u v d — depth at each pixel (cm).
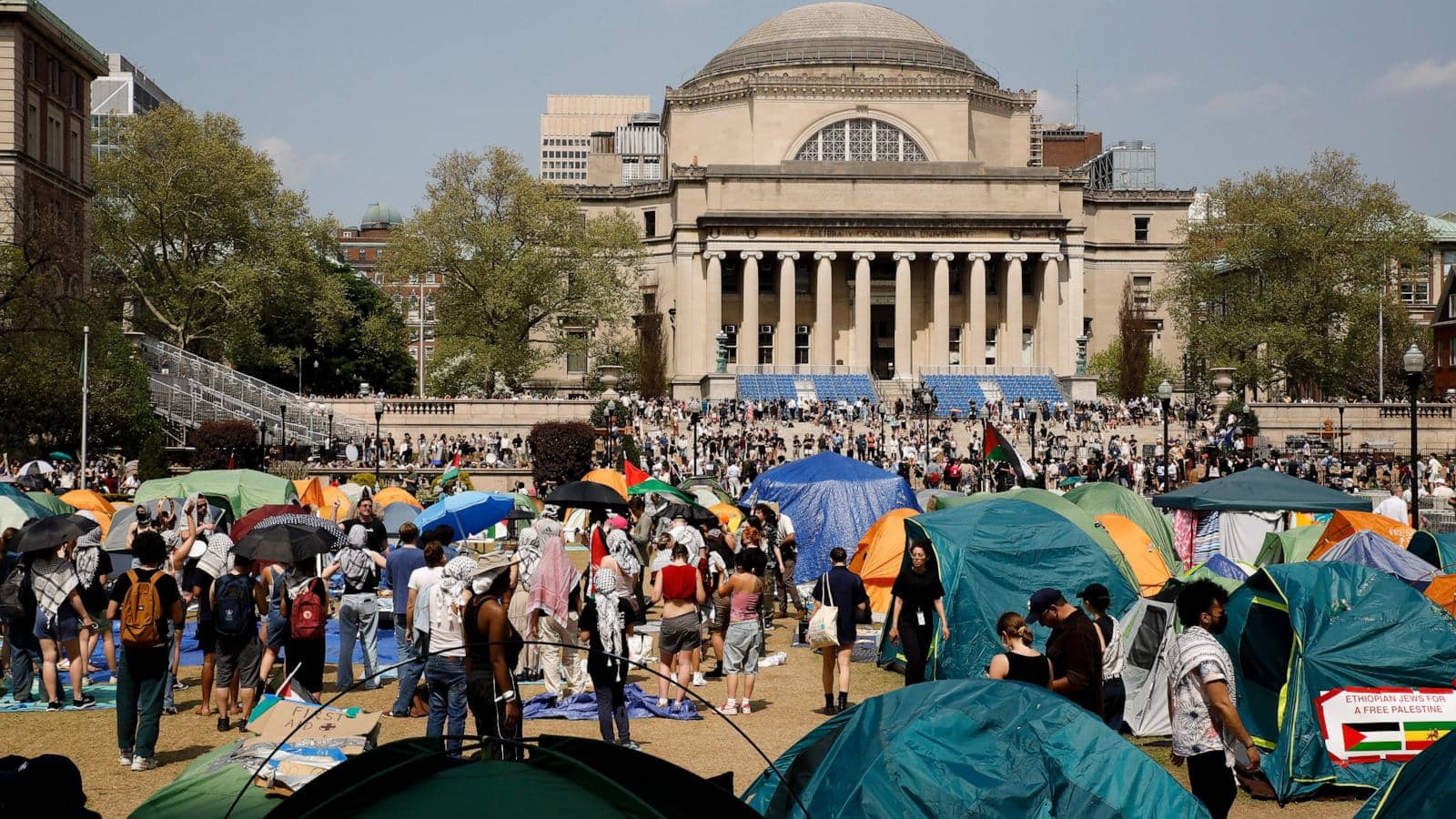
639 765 973
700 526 3609
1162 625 2048
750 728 2078
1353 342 10044
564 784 945
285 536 2066
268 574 2141
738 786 1698
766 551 3409
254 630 2052
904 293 12731
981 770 1253
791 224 12681
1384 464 7969
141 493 3619
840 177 12875
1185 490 3569
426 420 9831
